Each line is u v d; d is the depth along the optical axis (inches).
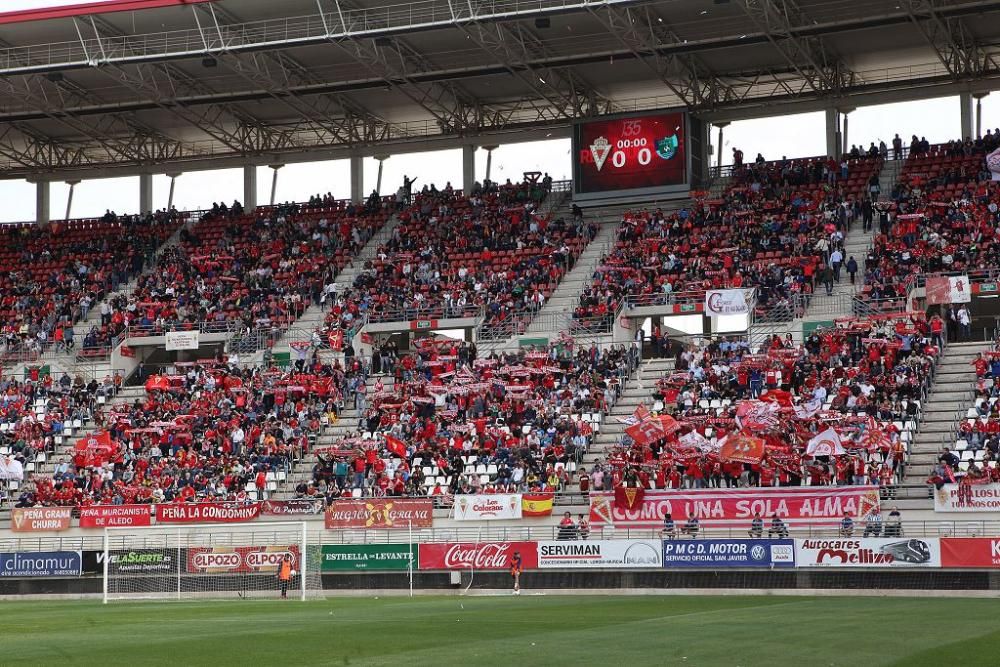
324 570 1913.1
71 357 2726.4
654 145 2706.7
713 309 2282.2
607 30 2487.7
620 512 1882.4
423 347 2447.1
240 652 903.1
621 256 2576.3
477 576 1843.0
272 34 2539.4
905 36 2471.7
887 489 1786.4
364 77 2748.5
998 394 1925.4
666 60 2588.6
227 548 1897.1
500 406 2199.8
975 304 2219.5
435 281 2652.6
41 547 2165.4
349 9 2461.9
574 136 2770.7
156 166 3189.0
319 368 2426.2
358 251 2866.6
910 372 1998.0
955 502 1727.4
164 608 1541.6
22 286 2957.7
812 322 2262.6
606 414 2148.1
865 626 1040.2
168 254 2984.7
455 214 2886.3
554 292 2568.9
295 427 2279.8
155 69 2699.3
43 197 3260.3
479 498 1973.4
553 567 1809.8
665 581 1753.2
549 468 2006.6
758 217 2578.7
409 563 1867.6
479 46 2524.6
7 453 2351.1
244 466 2201.0
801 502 1781.5
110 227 3171.8
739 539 1721.2
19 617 1389.0
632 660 810.8
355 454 2135.8
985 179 2453.2
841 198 2559.1
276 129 3080.7
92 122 3009.4
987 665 770.8
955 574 1596.9
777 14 2329.0
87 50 2613.2
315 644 956.0
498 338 2482.8
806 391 2004.2
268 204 3171.8
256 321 2674.7
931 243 2303.2
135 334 2719.0
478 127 2945.4
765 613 1229.7
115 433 2356.1
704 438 1889.8
